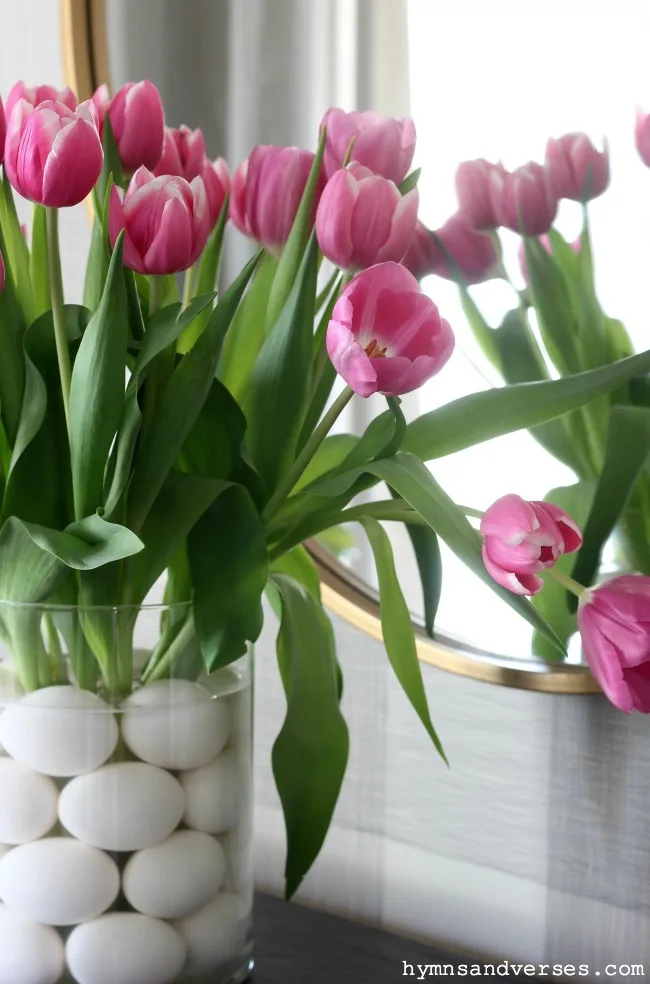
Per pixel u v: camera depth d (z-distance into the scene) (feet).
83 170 2.56
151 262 2.64
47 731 2.76
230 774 2.90
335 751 2.99
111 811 2.78
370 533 3.00
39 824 2.78
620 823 3.18
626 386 3.04
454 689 3.38
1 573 2.75
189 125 3.59
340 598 3.46
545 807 3.26
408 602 3.36
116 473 2.68
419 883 3.45
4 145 2.73
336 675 3.21
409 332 2.52
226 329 2.71
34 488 2.79
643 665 2.59
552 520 2.49
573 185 3.08
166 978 2.84
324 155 2.87
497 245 3.17
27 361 2.73
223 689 2.89
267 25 3.45
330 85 3.37
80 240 3.85
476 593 3.26
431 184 3.24
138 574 2.82
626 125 3.01
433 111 3.23
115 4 3.62
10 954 2.81
